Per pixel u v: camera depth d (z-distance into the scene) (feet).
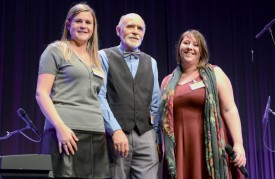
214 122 8.21
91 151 6.92
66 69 7.07
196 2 22.09
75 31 7.45
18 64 18.86
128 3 20.94
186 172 8.29
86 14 7.55
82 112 6.97
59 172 6.58
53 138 6.82
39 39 19.27
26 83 18.88
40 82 6.91
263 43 22.27
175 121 8.54
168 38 21.33
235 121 8.45
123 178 8.09
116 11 20.66
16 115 18.48
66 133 6.61
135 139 8.22
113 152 8.09
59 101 6.95
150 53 20.94
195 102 8.43
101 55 8.65
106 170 7.07
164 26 21.50
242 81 21.81
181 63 9.12
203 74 8.65
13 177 6.45
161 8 21.62
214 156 8.05
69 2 19.86
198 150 8.28
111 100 8.36
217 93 8.49
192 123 8.40
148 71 8.77
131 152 8.20
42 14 19.51
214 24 22.03
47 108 6.69
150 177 8.13
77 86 7.06
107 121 7.73
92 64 7.51
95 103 7.22
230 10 22.29
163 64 21.12
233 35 22.09
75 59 7.23
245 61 21.99
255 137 21.38
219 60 21.71
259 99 21.84
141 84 8.55
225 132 8.59
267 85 21.98
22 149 18.29
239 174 8.36
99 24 20.22
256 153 21.17
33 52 19.15
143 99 8.47
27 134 18.39
